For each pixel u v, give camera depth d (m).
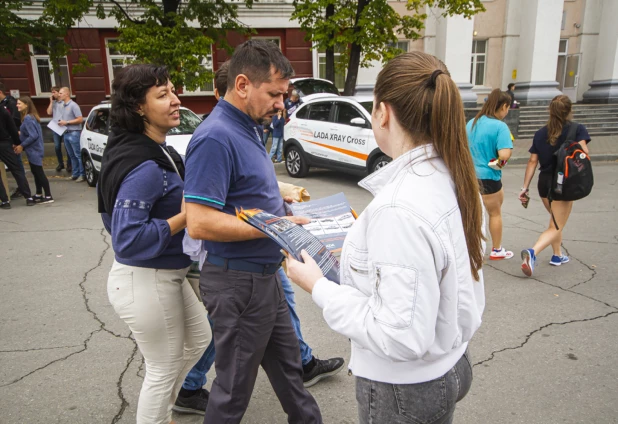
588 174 4.28
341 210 2.17
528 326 3.54
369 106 8.80
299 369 2.15
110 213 1.85
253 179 1.85
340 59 14.12
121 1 14.92
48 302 4.03
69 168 10.52
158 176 1.82
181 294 2.07
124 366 3.06
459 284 1.20
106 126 8.76
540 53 17.78
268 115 1.86
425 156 1.19
